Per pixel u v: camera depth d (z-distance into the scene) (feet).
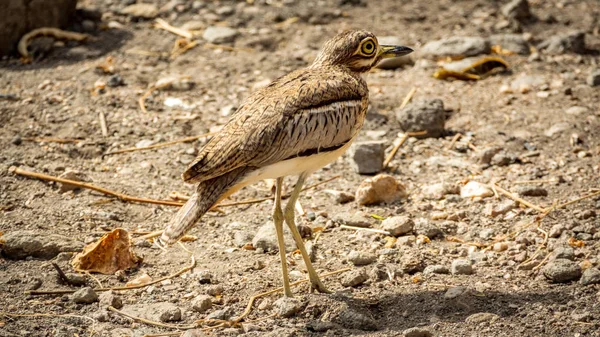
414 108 45.24
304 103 29.91
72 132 44.55
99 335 28.27
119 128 45.24
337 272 32.73
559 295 30.45
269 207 38.58
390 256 33.78
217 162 28.76
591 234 34.96
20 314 29.32
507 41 56.03
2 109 46.16
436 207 38.06
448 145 44.21
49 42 53.98
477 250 34.50
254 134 29.01
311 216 37.27
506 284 31.55
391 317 29.60
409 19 60.34
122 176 40.83
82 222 36.29
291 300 29.96
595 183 39.58
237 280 32.22
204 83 50.90
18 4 53.52
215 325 29.09
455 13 61.52
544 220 36.29
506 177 40.60
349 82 31.78
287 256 34.17
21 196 38.04
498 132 45.16
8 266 32.60
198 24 58.65
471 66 52.39
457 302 29.94
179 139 44.39
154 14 59.77
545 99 48.73
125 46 55.62
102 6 61.16
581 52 55.47
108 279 32.22
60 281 31.68
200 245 35.19
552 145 43.70
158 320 29.40
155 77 51.57
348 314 29.14
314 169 31.12
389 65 53.52
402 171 41.83
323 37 57.47
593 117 46.21
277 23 59.67
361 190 38.42
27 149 42.60
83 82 50.16
